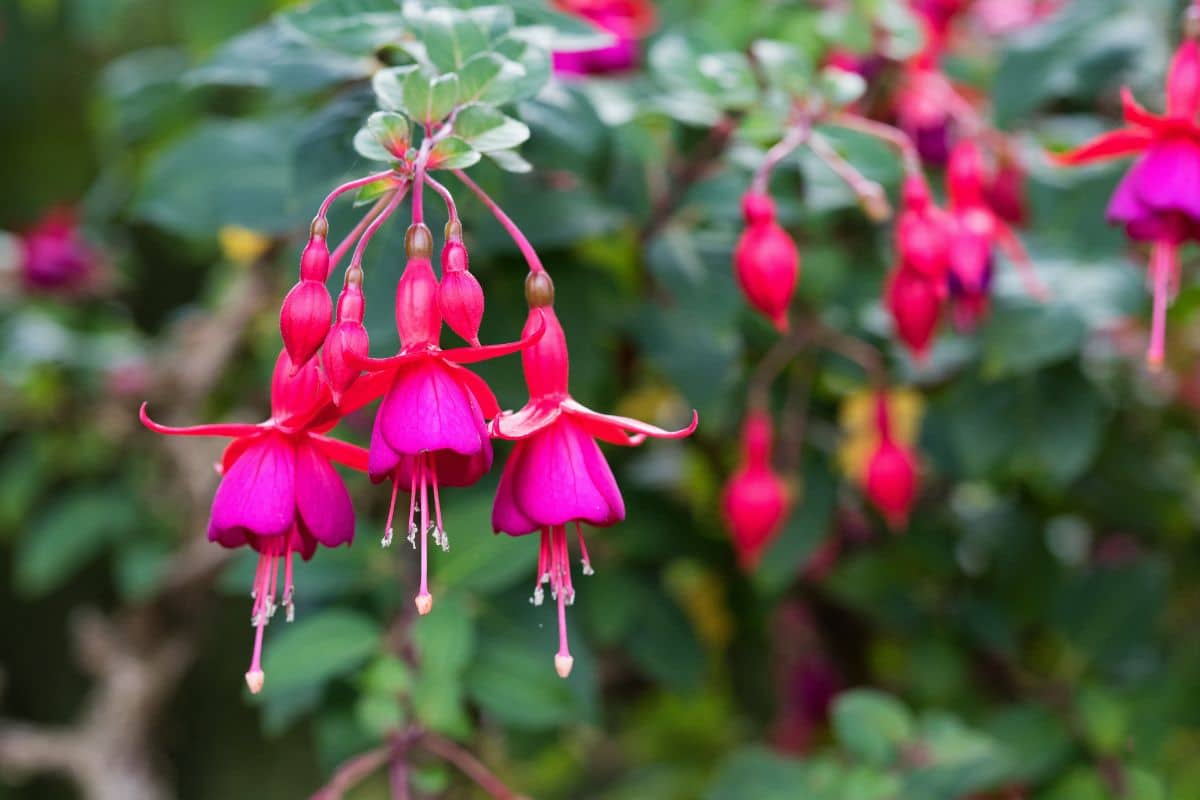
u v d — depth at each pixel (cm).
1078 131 69
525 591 64
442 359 48
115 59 136
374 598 64
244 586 63
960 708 75
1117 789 66
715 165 64
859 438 80
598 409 69
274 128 66
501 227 59
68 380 98
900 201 67
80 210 117
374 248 55
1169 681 70
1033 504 80
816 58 64
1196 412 87
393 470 48
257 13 80
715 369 65
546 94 58
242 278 92
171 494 96
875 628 85
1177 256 67
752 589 77
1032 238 67
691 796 95
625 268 67
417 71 50
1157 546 85
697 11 74
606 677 88
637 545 70
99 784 89
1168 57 70
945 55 72
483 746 71
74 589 146
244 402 95
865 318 68
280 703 64
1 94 137
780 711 86
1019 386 67
